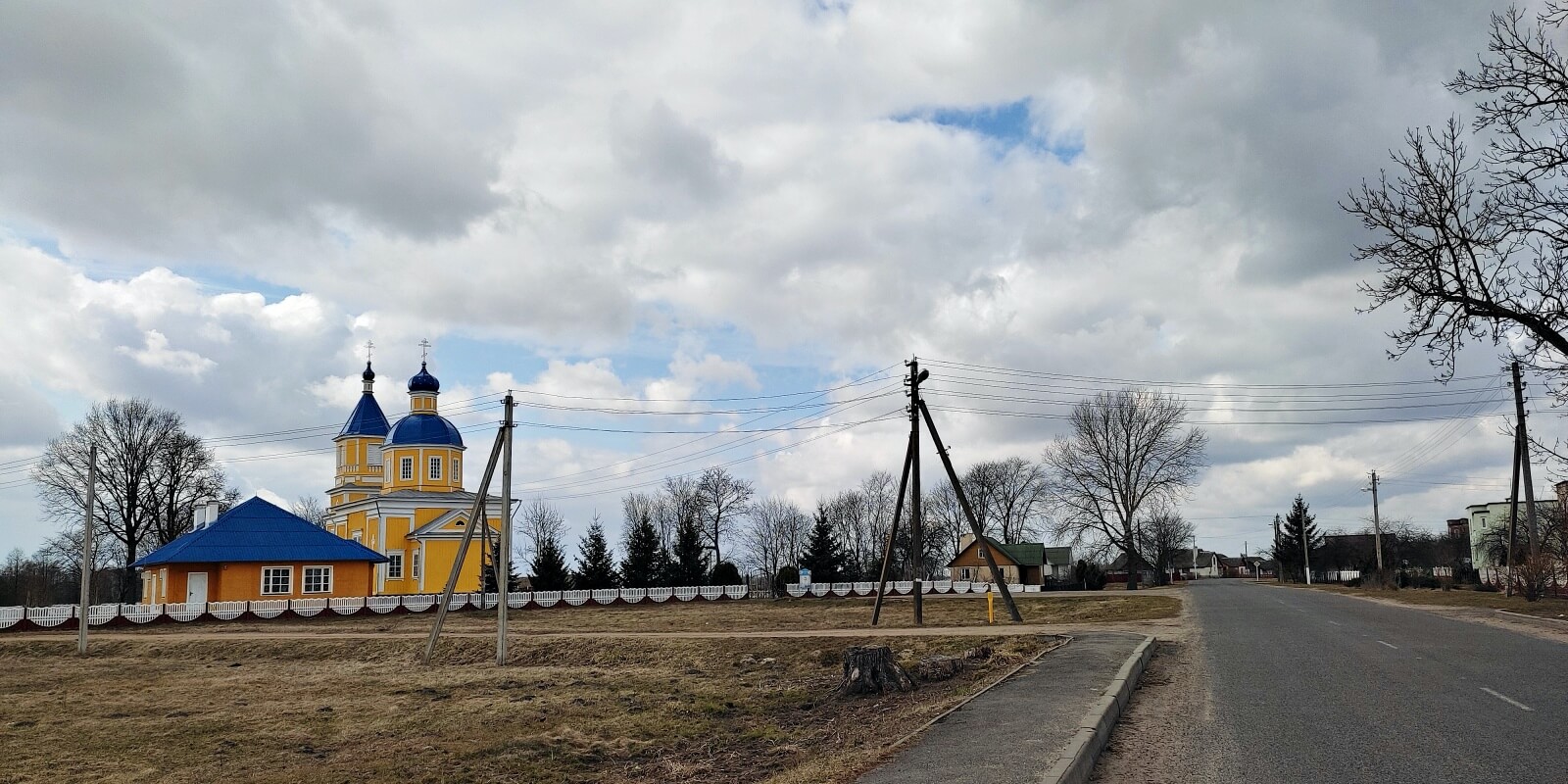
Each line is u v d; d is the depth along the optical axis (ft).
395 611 194.70
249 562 197.57
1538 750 34.30
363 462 262.67
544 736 55.21
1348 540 376.68
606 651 113.91
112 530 225.35
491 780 45.68
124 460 226.58
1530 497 134.92
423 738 57.47
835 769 36.04
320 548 205.87
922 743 38.60
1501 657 64.64
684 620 162.61
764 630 127.85
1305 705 45.91
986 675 65.72
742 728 56.18
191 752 56.18
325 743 57.67
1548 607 118.62
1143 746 37.99
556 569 244.22
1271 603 150.10
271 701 77.77
